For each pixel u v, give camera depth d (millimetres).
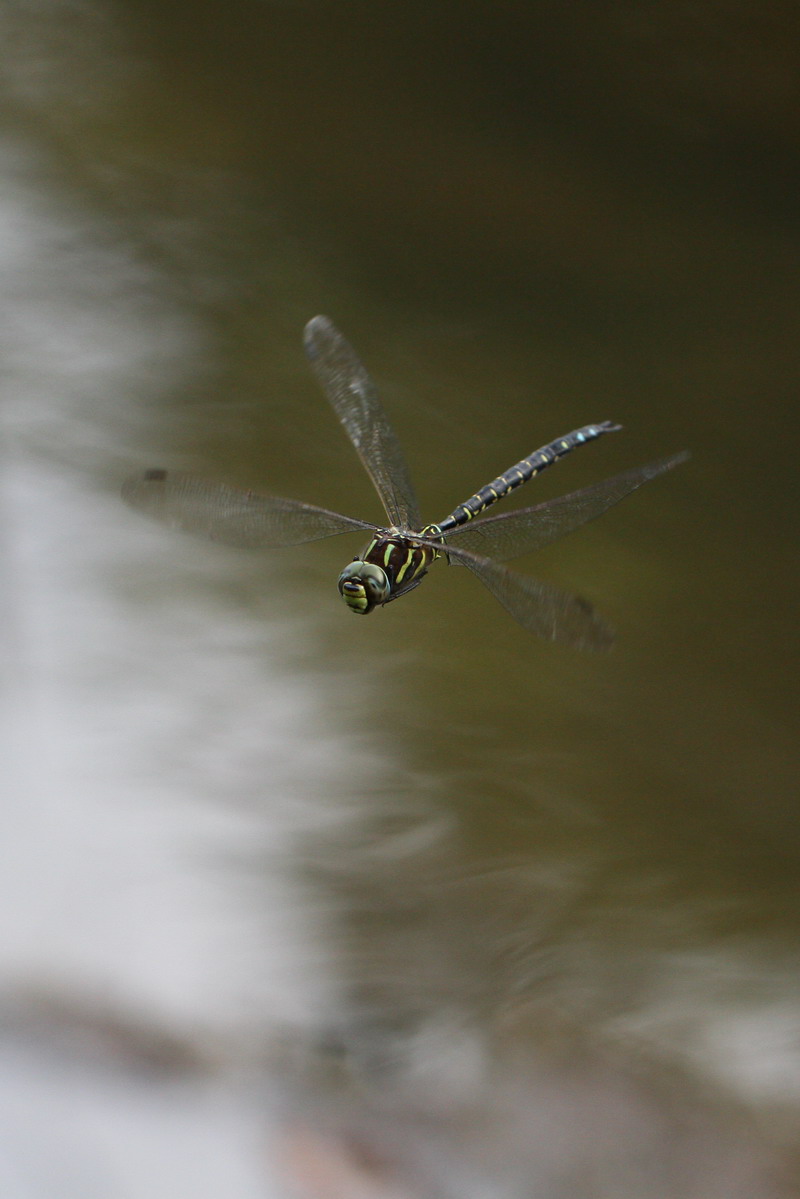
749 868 1921
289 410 2643
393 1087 1850
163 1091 1844
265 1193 1822
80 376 2664
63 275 2988
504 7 4348
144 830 1920
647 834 1933
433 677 1999
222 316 2910
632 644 2051
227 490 1779
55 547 2168
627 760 1964
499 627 2098
